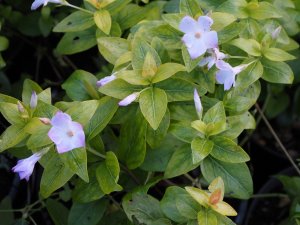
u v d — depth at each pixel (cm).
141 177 36
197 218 29
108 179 31
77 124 27
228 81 31
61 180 30
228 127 32
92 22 37
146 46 32
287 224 39
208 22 29
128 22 38
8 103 31
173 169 32
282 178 41
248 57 34
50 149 31
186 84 32
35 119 30
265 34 34
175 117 33
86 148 31
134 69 31
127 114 34
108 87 32
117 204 37
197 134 31
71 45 39
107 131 36
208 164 32
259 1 38
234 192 32
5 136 31
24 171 29
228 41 34
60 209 39
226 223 29
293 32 39
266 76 34
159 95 31
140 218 31
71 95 36
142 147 31
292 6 39
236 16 35
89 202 35
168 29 34
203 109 33
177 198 30
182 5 33
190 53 29
